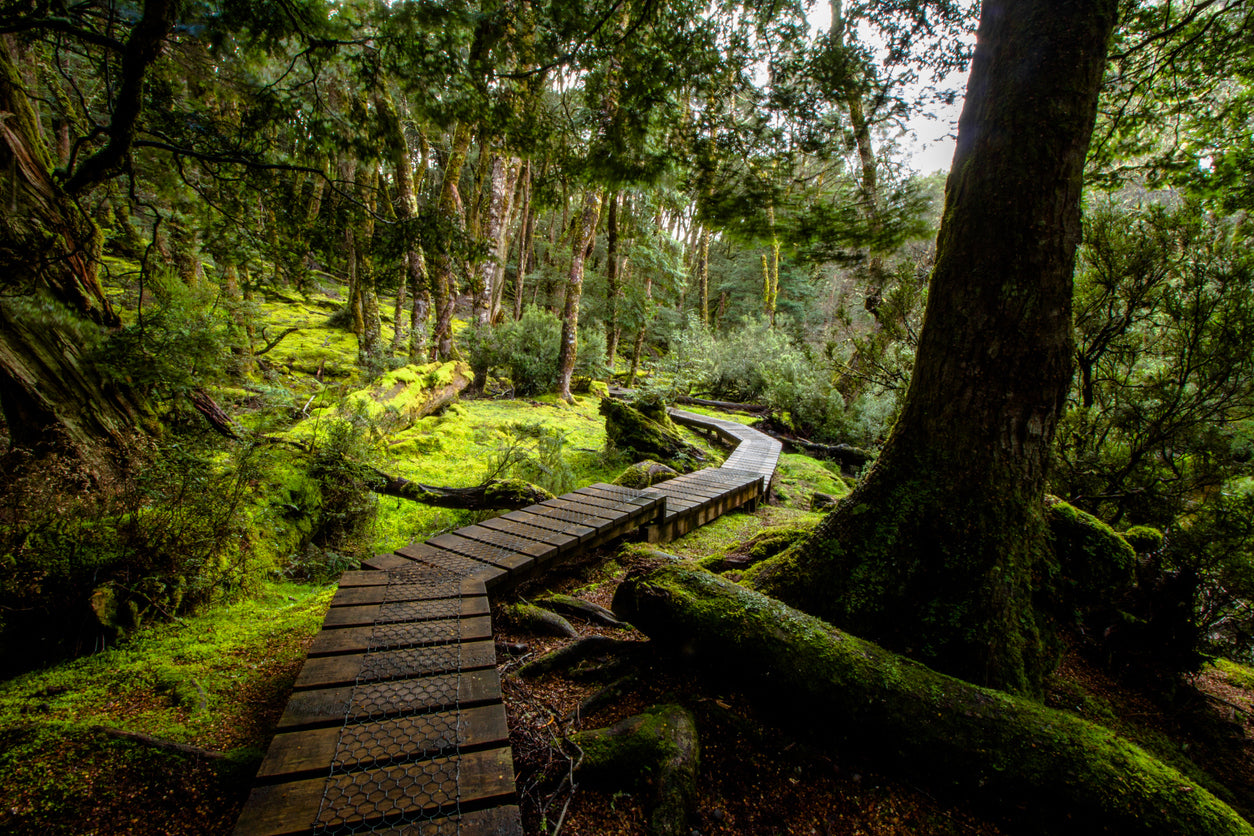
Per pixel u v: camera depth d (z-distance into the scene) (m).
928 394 2.72
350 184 4.29
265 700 2.31
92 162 3.35
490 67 3.54
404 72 3.57
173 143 3.62
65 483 3.08
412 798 1.38
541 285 27.53
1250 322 4.00
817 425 14.05
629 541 5.07
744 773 2.12
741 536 5.88
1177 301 4.43
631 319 19.73
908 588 2.65
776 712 2.38
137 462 3.48
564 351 12.91
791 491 8.71
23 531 2.71
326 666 1.98
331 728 1.64
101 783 1.67
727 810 1.96
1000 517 2.53
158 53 2.88
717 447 12.30
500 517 4.43
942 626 2.54
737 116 3.71
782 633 2.35
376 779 1.44
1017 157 2.39
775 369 16.69
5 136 3.47
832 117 3.45
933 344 2.71
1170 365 4.78
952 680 2.17
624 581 2.84
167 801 1.66
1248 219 4.38
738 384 18.23
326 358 11.91
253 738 2.04
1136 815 1.66
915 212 3.49
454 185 10.88
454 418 9.26
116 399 3.75
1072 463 4.85
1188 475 4.51
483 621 2.42
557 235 32.34
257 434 4.61
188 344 4.14
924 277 6.78
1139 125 4.61
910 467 2.74
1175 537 3.31
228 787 1.73
